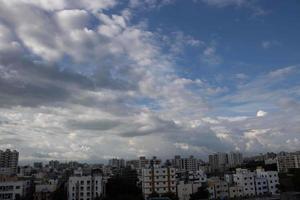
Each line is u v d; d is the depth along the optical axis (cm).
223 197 19650
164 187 19525
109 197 18475
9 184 18388
